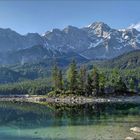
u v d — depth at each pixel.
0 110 147.88
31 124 93.31
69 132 77.94
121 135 73.19
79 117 109.69
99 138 69.88
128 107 157.12
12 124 93.75
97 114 119.38
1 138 71.38
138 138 69.31
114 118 105.19
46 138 70.44
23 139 69.88
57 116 114.50
